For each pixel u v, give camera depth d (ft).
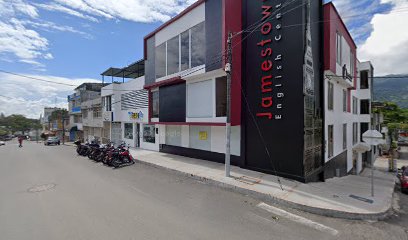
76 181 26.99
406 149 120.67
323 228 14.80
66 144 111.96
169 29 39.27
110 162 36.83
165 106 41.63
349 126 46.44
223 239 12.92
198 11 33.22
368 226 15.35
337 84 37.27
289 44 26.04
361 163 59.77
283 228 14.58
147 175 29.94
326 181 29.76
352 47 44.06
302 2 25.02
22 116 270.26
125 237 13.09
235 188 22.86
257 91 29.27
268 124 27.99
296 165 25.32
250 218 16.06
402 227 15.40
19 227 14.61
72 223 15.10
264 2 28.53
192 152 41.45
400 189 34.99
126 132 65.41
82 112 108.78
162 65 41.24
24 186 25.14
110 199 20.04
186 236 13.23
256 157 29.40
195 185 24.76
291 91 25.84
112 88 68.28
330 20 29.91
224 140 35.12
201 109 34.47
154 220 15.49
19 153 64.95
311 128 26.81
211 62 30.60
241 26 30.99
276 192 21.04
